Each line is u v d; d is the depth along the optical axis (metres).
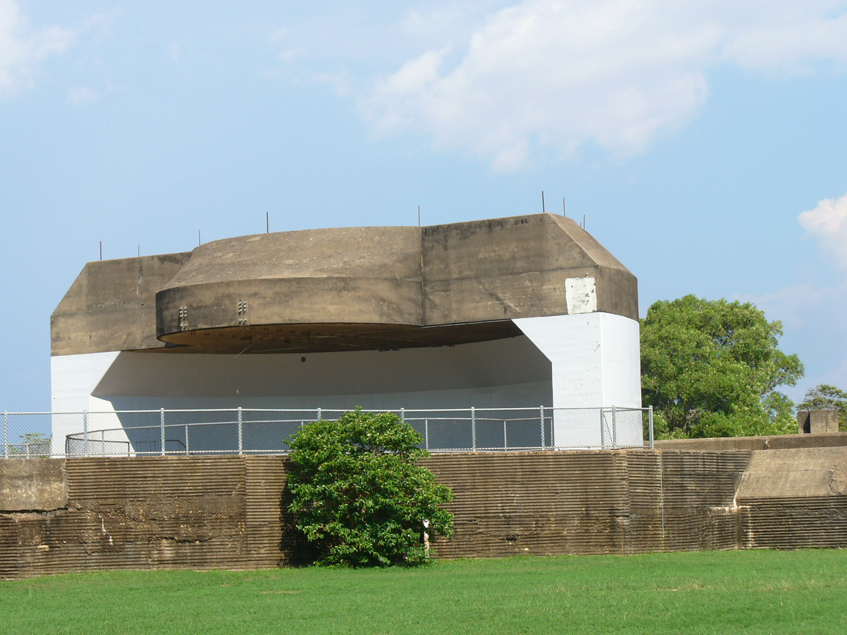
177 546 37.03
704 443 50.84
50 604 29.95
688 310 92.19
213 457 37.47
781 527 42.31
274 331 46.84
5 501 36.28
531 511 39.34
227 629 25.14
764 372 89.31
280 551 37.53
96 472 37.09
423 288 46.72
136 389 54.28
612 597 27.77
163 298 47.19
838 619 24.17
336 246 46.16
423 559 37.47
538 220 45.34
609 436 43.31
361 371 56.44
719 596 27.38
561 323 44.47
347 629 24.69
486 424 54.06
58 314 54.03
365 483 36.47
